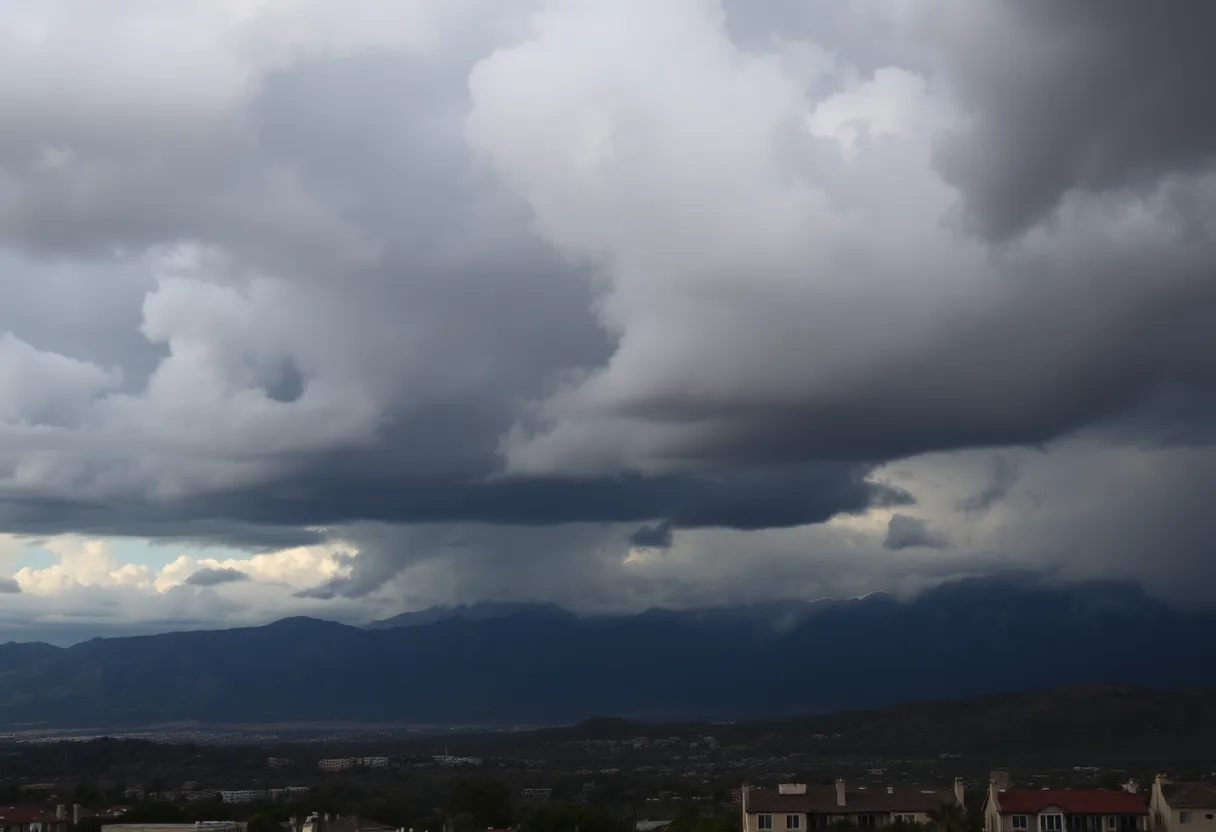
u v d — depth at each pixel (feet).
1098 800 531.09
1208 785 544.62
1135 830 522.47
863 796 569.23
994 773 564.30
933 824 525.34
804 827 547.49
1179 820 510.99
